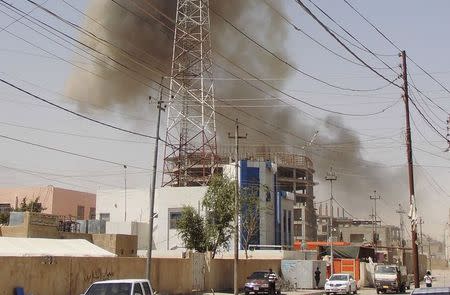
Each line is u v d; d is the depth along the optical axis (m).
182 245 57.31
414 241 30.95
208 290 41.59
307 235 110.31
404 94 31.81
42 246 30.16
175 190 59.56
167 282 36.00
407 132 31.75
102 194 64.56
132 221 60.78
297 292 47.19
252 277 41.94
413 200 31.27
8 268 23.52
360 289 58.69
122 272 31.22
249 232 54.09
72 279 27.34
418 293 10.86
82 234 40.69
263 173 64.56
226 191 49.50
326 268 58.19
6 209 65.25
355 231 131.62
